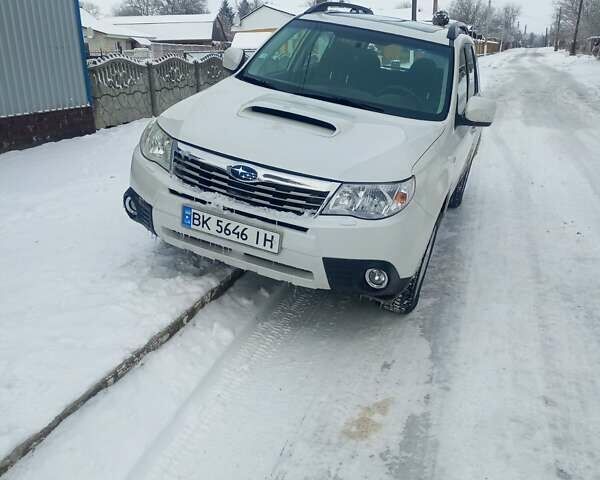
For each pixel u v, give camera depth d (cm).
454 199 596
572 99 1697
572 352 338
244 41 3697
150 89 1019
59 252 399
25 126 741
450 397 293
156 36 6206
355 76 409
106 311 321
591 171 786
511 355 332
